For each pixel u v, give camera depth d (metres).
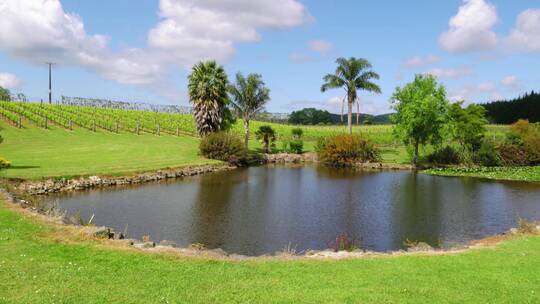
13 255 9.36
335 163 46.59
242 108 51.50
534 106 109.25
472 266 9.66
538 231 14.66
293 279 8.49
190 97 44.16
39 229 11.77
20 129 49.66
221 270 9.01
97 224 16.56
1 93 101.81
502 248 11.70
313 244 14.55
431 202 22.92
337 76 53.84
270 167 42.69
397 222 18.06
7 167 26.23
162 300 7.21
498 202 23.14
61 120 56.00
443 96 43.31
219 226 16.67
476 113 46.16
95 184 25.47
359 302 7.29
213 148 41.03
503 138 57.47
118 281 8.08
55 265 8.84
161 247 11.06
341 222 17.81
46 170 26.30
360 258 10.45
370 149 47.06
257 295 7.53
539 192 26.88
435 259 10.31
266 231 16.06
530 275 8.98
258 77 50.91
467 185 30.08
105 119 65.19
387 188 28.31
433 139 44.06
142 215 18.30
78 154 36.22
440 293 7.80
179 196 23.23
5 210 13.84
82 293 7.41
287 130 73.25
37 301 6.98
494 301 7.48
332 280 8.47
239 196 23.75
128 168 30.00
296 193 25.39
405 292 7.82
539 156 44.34
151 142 50.41
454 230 16.91
